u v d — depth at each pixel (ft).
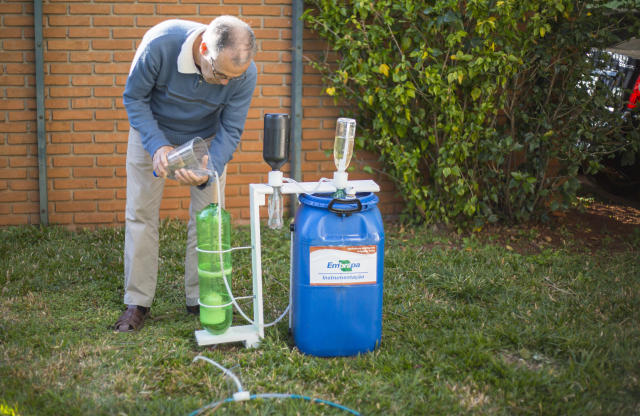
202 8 18.98
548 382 10.46
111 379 10.50
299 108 19.88
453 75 17.72
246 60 9.81
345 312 11.29
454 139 18.83
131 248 12.41
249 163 20.17
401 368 11.04
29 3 18.10
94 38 18.53
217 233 11.50
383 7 18.30
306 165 20.51
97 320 12.94
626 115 21.09
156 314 13.44
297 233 11.31
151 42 10.78
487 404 10.00
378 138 19.93
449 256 17.37
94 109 18.93
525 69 19.02
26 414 9.27
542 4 18.53
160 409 9.64
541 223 20.95
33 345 11.60
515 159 20.86
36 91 18.39
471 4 17.57
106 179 19.39
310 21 18.81
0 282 14.74
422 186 19.62
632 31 19.24
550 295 14.66
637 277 15.98
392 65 19.36
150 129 11.34
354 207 11.04
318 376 10.74
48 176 19.04
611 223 21.39
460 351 11.51
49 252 16.84
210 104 11.52
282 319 13.20
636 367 10.99
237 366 11.05
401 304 13.93
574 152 19.66
